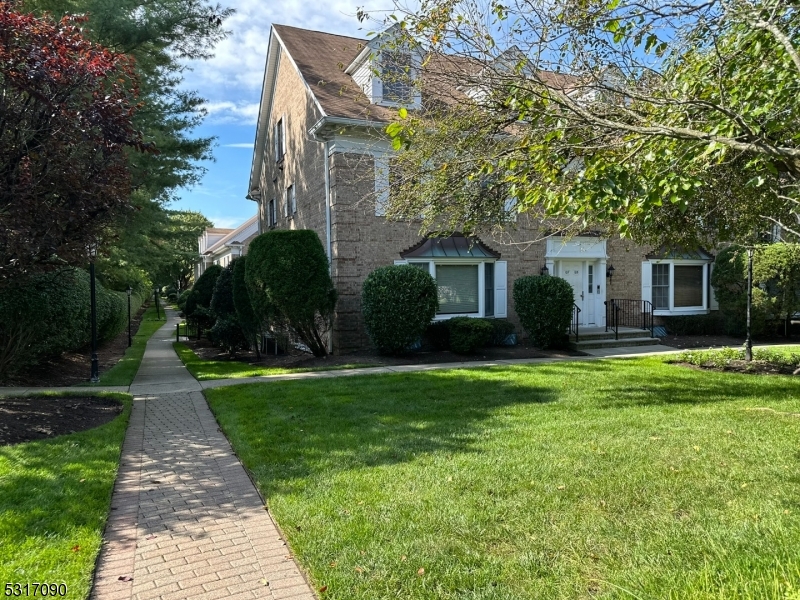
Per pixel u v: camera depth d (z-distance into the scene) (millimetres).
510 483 4125
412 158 7246
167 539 3439
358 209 12844
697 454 4758
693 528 3340
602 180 3713
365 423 6098
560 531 3340
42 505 3781
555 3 5340
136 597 2781
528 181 4828
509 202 9234
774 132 4539
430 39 6008
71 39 6141
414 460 4723
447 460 4691
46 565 3010
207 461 5055
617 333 14492
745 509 3604
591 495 3883
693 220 7348
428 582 2809
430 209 7551
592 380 8766
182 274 55812
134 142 6480
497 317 14359
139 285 33375
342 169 12664
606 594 2641
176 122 15289
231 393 8211
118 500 4090
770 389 7859
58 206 6133
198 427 6387
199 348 17609
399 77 7348
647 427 5707
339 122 12250
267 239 11812
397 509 3697
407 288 11805
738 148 3393
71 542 3283
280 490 4109
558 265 15461
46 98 5672
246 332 14336
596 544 3168
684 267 17078
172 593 2818
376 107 12883
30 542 3252
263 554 3234
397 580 2834
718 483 4078
